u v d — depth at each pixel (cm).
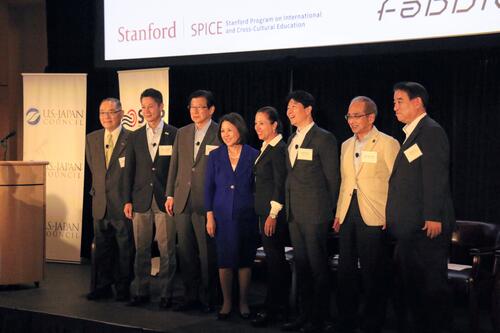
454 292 354
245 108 541
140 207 421
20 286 486
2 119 697
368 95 481
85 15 618
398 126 470
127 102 545
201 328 368
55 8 629
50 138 584
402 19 439
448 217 334
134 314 400
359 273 383
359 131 355
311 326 360
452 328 344
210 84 559
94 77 620
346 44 461
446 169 330
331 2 466
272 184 378
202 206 404
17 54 710
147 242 426
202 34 524
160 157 423
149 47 551
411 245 336
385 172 352
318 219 357
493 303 346
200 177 405
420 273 337
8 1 691
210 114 413
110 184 440
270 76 528
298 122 367
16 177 466
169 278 419
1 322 423
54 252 588
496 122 433
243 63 539
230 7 510
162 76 530
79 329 391
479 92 438
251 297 454
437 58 452
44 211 482
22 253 469
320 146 360
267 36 494
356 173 355
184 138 414
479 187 440
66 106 582
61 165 584
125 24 562
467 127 444
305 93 366
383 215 348
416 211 334
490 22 410
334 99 495
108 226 446
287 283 386
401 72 468
